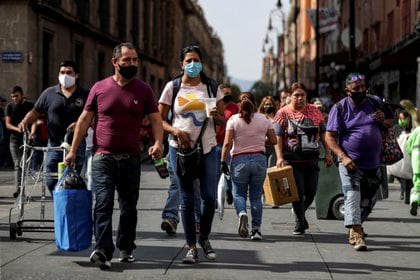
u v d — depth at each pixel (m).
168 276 9.76
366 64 44.78
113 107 10.16
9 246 11.86
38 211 16.19
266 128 13.20
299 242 12.80
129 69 10.07
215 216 16.22
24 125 12.95
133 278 9.61
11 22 35.06
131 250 10.68
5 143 30.67
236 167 13.02
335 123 12.10
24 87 35.09
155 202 18.94
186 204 10.66
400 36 41.81
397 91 43.97
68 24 42.06
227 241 12.81
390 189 24.08
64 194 10.23
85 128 10.39
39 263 10.52
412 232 14.10
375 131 12.07
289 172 13.30
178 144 10.56
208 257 10.91
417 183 16.20
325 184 15.75
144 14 72.94
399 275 10.05
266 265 10.63
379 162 12.26
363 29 58.62
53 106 12.98
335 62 52.53
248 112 13.07
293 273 10.08
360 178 12.15
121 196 10.52
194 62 10.57
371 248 12.23
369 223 15.37
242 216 12.80
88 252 11.40
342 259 11.19
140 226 14.49
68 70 12.86
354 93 11.98
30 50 35.53
